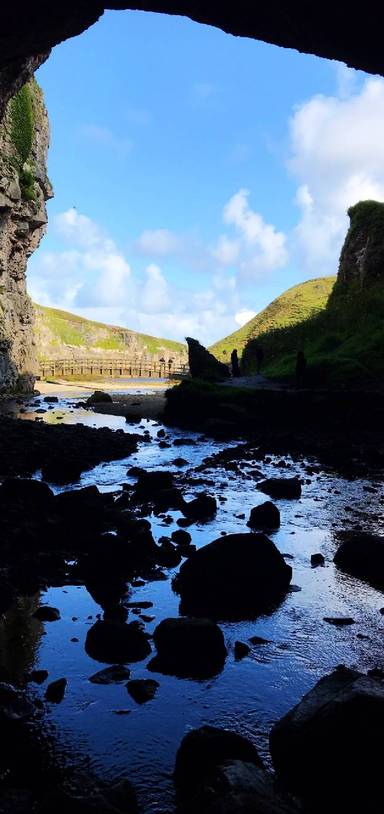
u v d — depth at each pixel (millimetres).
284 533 10406
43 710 4973
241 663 5887
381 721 4055
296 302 81188
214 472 16203
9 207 43719
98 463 17609
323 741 4047
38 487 11398
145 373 86750
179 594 7703
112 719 4891
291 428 27062
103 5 17484
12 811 3664
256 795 3395
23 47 19547
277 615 7129
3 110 33656
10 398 42156
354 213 54750
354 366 33062
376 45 16875
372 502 12719
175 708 5070
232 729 4789
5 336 43312
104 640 6039
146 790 4039
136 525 10109
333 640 6461
